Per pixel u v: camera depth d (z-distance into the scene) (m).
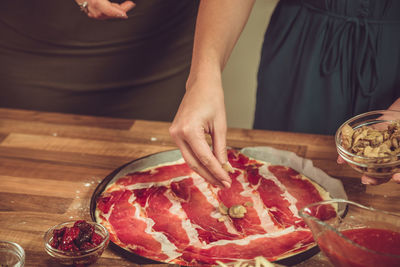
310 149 1.85
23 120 2.08
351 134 1.42
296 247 1.31
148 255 1.30
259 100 2.39
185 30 2.74
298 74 2.20
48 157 1.82
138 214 1.49
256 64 3.65
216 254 1.30
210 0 1.67
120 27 2.69
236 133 1.97
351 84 2.13
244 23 1.70
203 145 1.35
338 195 1.56
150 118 2.98
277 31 2.23
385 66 2.07
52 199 1.58
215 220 1.47
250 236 1.38
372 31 2.02
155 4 2.64
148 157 1.76
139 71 2.84
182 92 2.93
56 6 2.64
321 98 2.20
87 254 1.21
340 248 1.02
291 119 2.27
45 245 1.23
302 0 2.13
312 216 1.09
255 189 1.62
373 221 1.13
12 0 2.65
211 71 1.49
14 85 2.93
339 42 2.06
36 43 2.77
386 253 0.98
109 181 1.63
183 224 1.45
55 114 2.12
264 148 1.82
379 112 1.49
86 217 1.50
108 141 1.93
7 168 1.75
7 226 1.45
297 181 1.65
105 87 2.87
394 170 1.30
